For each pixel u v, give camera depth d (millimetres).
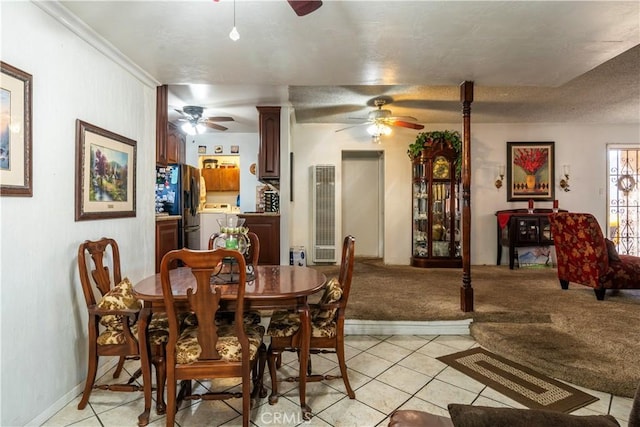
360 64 2740
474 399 2098
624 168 5918
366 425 1849
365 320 3176
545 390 2209
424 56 2582
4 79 1630
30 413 1779
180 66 2758
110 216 2504
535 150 5805
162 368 1941
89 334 1958
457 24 2109
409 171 5855
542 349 2541
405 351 2805
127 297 2029
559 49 2475
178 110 4395
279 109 4438
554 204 5461
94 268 2305
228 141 5922
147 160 3098
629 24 2123
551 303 3480
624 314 3195
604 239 3660
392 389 2213
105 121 2467
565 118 5438
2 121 1617
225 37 2270
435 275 4855
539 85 3281
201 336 1735
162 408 1932
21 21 1736
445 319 3148
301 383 1962
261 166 4465
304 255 5312
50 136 1934
